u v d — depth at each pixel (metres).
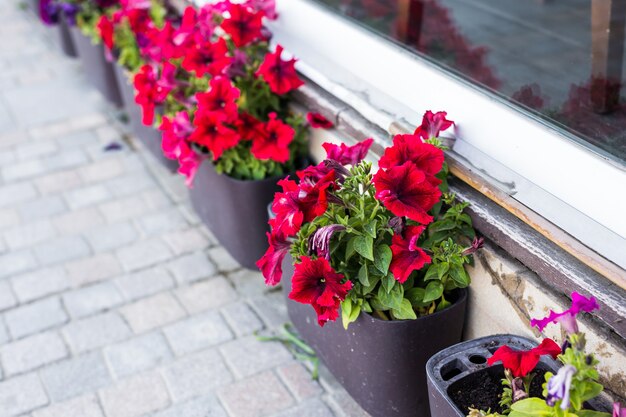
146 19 3.05
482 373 1.60
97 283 2.68
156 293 2.61
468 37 2.53
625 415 1.31
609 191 1.51
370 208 1.76
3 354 2.39
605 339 1.49
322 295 1.65
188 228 2.95
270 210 2.15
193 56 2.34
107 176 3.36
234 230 2.50
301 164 2.45
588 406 1.48
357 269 1.80
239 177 2.42
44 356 2.37
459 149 1.83
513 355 1.43
